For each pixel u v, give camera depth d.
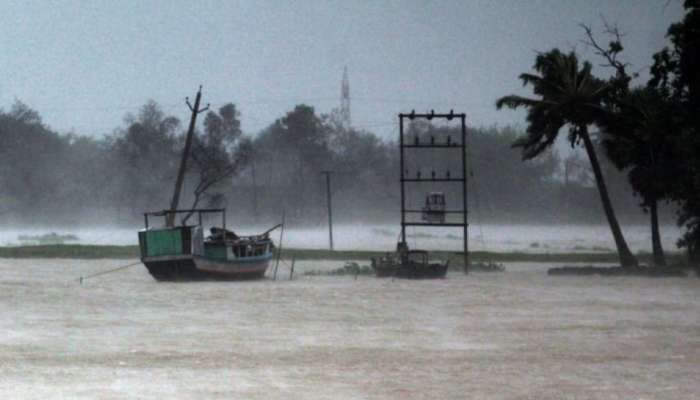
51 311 134.62
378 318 126.75
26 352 94.75
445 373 83.56
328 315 130.25
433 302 147.75
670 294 161.88
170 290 167.50
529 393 74.81
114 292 162.88
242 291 165.50
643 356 93.75
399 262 198.25
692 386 78.00
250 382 78.62
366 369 85.38
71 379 79.31
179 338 106.62
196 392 74.25
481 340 105.81
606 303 147.38
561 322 123.12
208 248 188.75
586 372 84.44
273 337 107.62
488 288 172.38
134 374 82.19
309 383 78.44
